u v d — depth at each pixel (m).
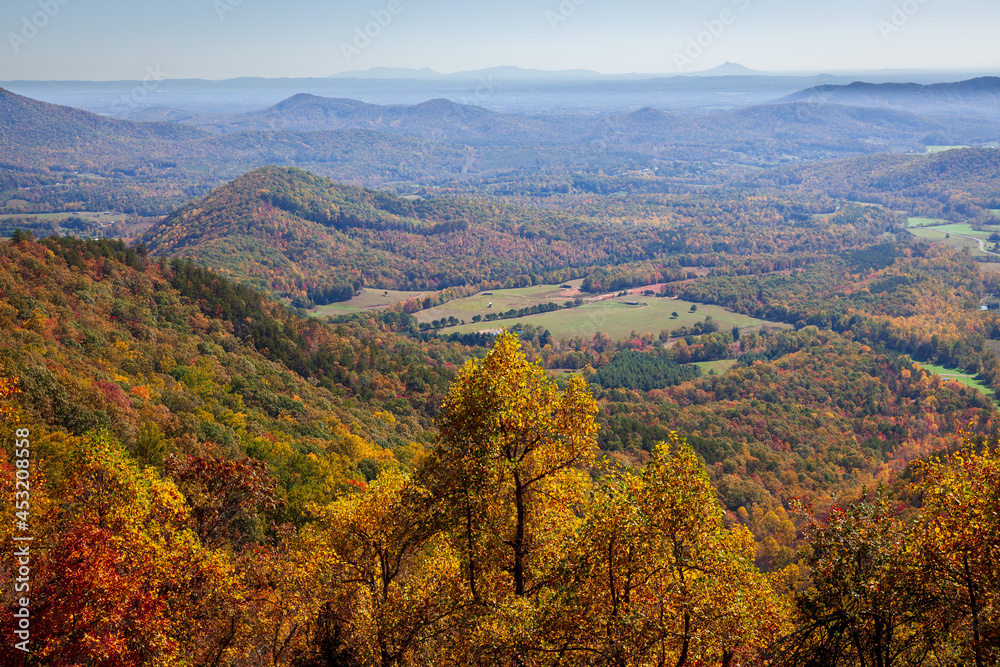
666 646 17.06
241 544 29.56
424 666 19.16
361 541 23.34
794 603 17.17
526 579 19.78
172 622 20.73
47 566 19.53
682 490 17.28
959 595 15.62
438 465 20.20
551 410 19.91
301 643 22.55
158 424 48.50
